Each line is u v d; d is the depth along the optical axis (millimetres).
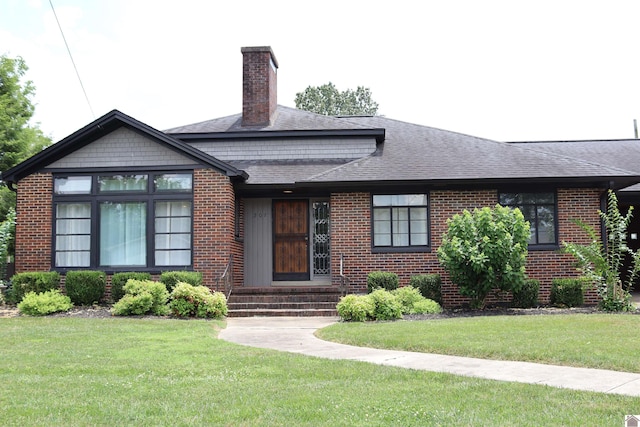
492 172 16875
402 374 7566
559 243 16984
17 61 28688
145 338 10742
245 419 5551
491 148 19062
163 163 16828
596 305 16375
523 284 15109
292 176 17844
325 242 18375
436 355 9125
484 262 14797
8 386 6914
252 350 9508
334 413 5727
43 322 12938
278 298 16156
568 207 17109
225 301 14727
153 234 16750
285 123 20547
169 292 15305
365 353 9383
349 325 12461
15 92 28734
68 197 16969
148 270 16625
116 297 15680
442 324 11844
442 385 6953
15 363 8359
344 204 17297
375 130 19219
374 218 17359
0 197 26359
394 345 9914
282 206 18562
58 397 6406
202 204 16656
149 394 6539
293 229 18469
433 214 17109
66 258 16969
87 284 15766
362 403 6098
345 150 19422
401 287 16391
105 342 10258
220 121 21172
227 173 16609
